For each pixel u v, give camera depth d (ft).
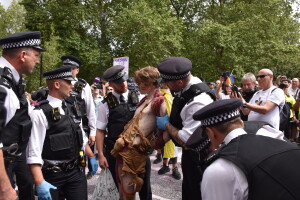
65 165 8.66
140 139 9.27
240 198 4.51
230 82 14.52
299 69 69.10
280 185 4.37
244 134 5.07
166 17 69.92
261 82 13.47
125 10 66.69
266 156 4.61
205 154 6.81
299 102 20.75
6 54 6.93
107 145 11.00
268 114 12.88
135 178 9.36
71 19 68.54
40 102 8.49
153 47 65.31
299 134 24.82
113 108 10.80
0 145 6.02
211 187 4.64
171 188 15.39
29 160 7.84
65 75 8.80
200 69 74.23
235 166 4.59
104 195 10.71
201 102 7.60
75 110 9.29
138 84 9.76
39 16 71.46
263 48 68.80
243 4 72.43
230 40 66.85
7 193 6.09
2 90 6.00
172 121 8.61
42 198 7.79
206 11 77.87
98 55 66.49
